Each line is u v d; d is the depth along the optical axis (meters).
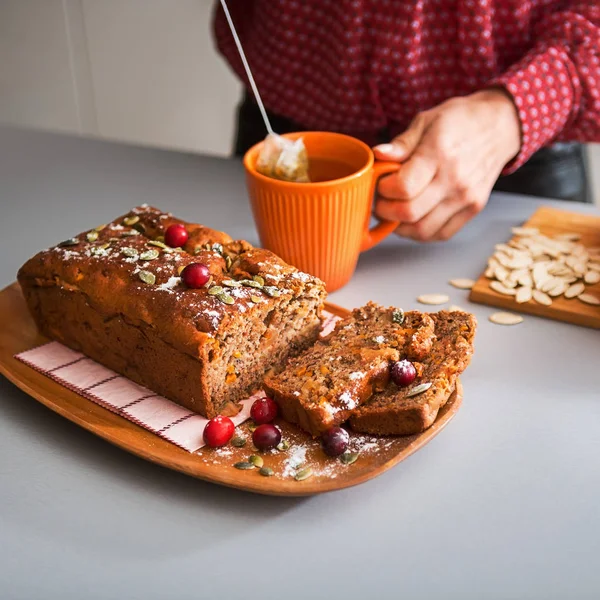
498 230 0.85
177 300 0.65
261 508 0.59
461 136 0.78
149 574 0.55
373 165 0.75
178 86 1.59
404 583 0.54
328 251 0.75
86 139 1.06
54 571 0.55
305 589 0.54
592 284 0.76
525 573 0.54
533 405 0.66
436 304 0.76
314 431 0.62
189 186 0.95
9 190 0.95
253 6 0.96
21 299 0.76
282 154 0.74
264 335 0.67
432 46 0.86
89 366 0.69
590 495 0.59
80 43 1.51
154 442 0.62
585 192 0.99
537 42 0.85
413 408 0.60
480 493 0.59
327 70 0.91
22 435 0.64
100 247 0.70
